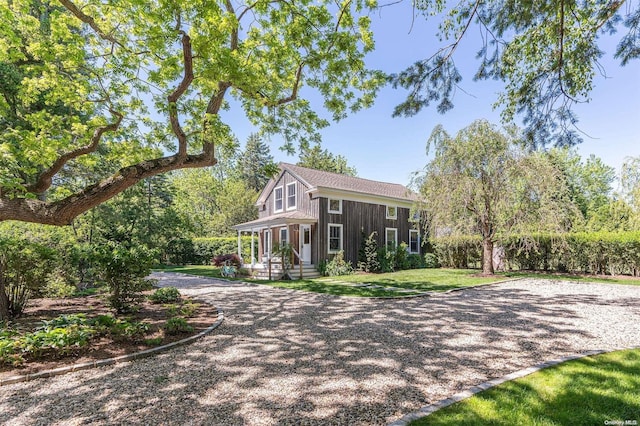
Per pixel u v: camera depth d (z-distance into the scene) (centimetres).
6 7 573
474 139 1262
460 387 338
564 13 454
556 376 344
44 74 724
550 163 1202
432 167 1366
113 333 507
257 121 1007
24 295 699
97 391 338
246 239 2384
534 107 509
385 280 1263
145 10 587
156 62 786
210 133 657
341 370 387
